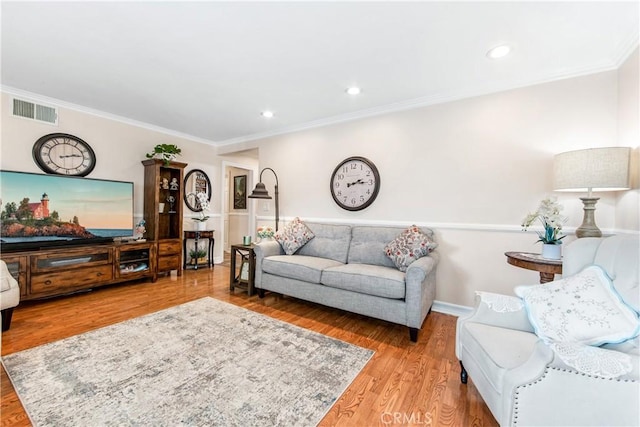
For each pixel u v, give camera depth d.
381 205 3.33
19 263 2.74
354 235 3.24
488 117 2.71
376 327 2.53
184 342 2.14
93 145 3.62
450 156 2.90
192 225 4.88
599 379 0.98
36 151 3.13
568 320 1.26
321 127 3.87
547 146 2.46
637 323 1.13
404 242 2.68
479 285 2.75
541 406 1.04
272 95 3.01
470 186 2.80
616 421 0.96
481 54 2.18
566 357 1.01
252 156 5.93
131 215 3.82
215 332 2.32
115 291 3.41
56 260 2.99
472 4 1.64
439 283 2.95
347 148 3.62
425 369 1.86
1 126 2.94
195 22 1.84
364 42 2.04
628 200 2.02
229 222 6.60
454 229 2.88
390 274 2.43
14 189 2.91
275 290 3.10
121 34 1.98
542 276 2.05
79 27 1.91
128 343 2.09
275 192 4.20
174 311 2.77
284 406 1.48
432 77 2.56
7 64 2.43
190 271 4.57
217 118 3.82
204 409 1.44
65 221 3.24
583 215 2.27
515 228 2.59
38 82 2.80
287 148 4.23
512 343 1.32
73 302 2.99
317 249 3.39
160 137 4.34
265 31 1.93
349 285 2.56
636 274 1.22
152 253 3.83
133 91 2.97
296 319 2.67
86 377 1.67
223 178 5.39
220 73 2.54
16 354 1.91
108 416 1.37
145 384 1.62
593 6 1.64
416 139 3.11
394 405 1.51
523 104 2.56
